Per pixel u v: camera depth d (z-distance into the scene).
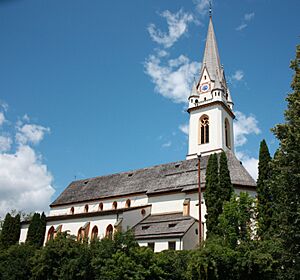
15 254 33.88
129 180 65.38
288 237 27.84
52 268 29.42
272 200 38.38
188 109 76.12
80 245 30.34
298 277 27.06
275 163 31.36
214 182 42.97
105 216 55.56
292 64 33.00
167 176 59.59
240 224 33.47
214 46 83.75
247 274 28.19
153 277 27.48
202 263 26.78
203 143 71.50
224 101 76.06
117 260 26.50
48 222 64.31
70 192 73.81
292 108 31.33
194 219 46.59
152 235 45.53
